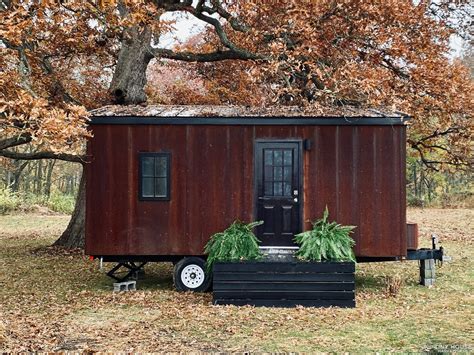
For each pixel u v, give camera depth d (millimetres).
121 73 16297
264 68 13180
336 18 14328
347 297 10391
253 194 11555
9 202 30953
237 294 10492
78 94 17719
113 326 8977
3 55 11219
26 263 15055
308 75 13656
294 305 10430
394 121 11305
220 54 16031
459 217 27344
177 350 7695
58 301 10766
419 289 11961
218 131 11602
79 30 15102
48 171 40906
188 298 11055
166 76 29562
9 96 10266
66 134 9445
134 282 11938
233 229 11102
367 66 14672
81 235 17641
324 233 10836
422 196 36719
